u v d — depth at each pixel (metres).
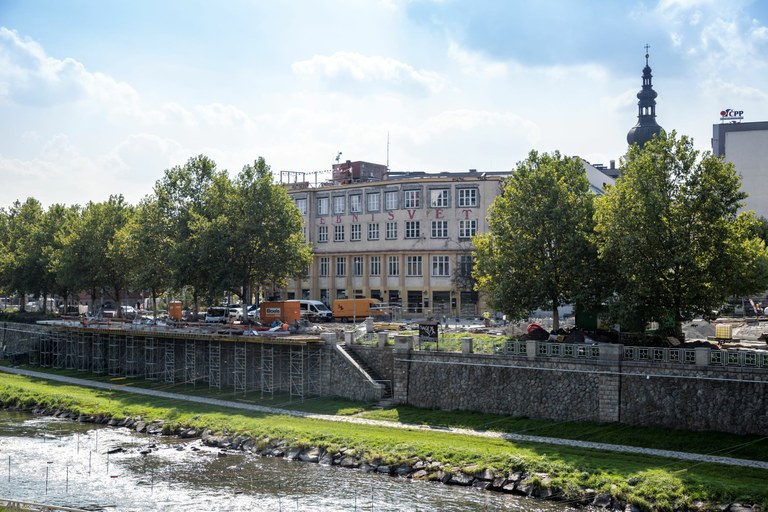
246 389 74.69
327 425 57.91
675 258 52.12
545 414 55.31
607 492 41.16
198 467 51.12
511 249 64.12
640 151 57.75
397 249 116.06
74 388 80.38
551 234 62.88
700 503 38.72
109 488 46.81
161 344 85.19
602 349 52.94
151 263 92.94
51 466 51.84
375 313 100.75
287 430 56.31
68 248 105.94
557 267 62.22
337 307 100.50
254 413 63.75
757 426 46.91
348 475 48.59
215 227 85.12
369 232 119.69
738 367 47.69
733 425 47.72
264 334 74.94
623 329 59.22
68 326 94.19
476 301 111.75
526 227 64.00
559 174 66.62
